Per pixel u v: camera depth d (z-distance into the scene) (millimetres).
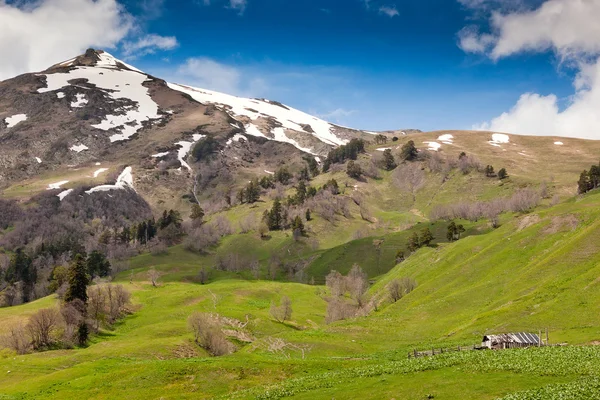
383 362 70062
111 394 66125
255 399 53281
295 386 55750
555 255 105250
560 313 79750
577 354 50875
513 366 48719
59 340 121438
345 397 48219
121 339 123375
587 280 87562
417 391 45656
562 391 37750
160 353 100562
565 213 126125
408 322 109938
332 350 95000
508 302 95375
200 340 110688
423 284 132000
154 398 64375
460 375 49000
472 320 93750
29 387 73688
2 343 116375
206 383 68062
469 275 123875
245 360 75562
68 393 67562
